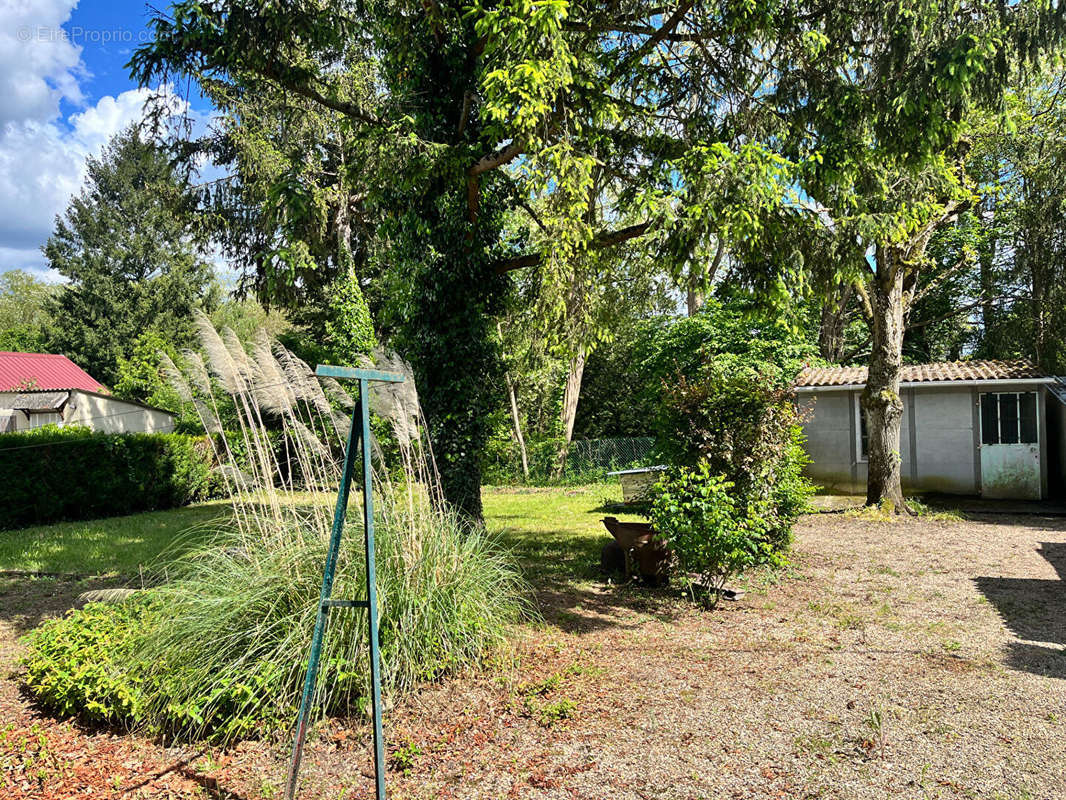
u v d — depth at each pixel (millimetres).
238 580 4219
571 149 6336
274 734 3641
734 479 6406
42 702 4117
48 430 13672
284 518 4574
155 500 15312
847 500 13930
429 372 8789
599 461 22156
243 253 19625
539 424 25500
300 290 19766
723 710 3871
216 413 4895
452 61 8266
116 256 34125
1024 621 5613
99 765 3367
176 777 3252
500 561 5238
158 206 33000
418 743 3527
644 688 4219
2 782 3193
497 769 3250
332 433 6066
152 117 7383
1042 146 14766
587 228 6777
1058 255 17391
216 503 16547
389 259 10086
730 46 7504
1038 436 13828
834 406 15398
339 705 3908
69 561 9008
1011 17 6703
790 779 3092
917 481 14742
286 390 4945
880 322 12109
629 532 7113
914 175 7699
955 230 18625
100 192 35062
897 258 11672
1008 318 20656
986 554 8547
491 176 8695
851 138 7062
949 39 6359
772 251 7590
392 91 8859
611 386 27859
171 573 4812
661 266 7449
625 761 3297
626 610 6117
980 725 3605
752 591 6742
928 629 5414
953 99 6508
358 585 4094
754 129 7469
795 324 8539
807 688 4184
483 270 9023
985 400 14250
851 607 6113
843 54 7320
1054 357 19453
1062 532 10133
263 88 8375
